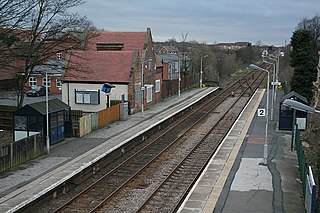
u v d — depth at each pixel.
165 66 68.75
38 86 53.41
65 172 20.31
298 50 41.84
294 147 26.53
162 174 21.58
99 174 21.88
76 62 36.03
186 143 29.22
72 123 29.19
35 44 30.86
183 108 43.59
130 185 19.66
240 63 132.00
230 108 47.62
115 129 31.70
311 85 42.19
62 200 17.73
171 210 16.39
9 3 27.02
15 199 16.69
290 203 16.31
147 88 44.31
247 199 16.69
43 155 23.88
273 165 22.23
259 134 31.06
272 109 38.84
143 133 29.92
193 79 70.31
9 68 35.22
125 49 46.22
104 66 40.12
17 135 25.67
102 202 16.89
